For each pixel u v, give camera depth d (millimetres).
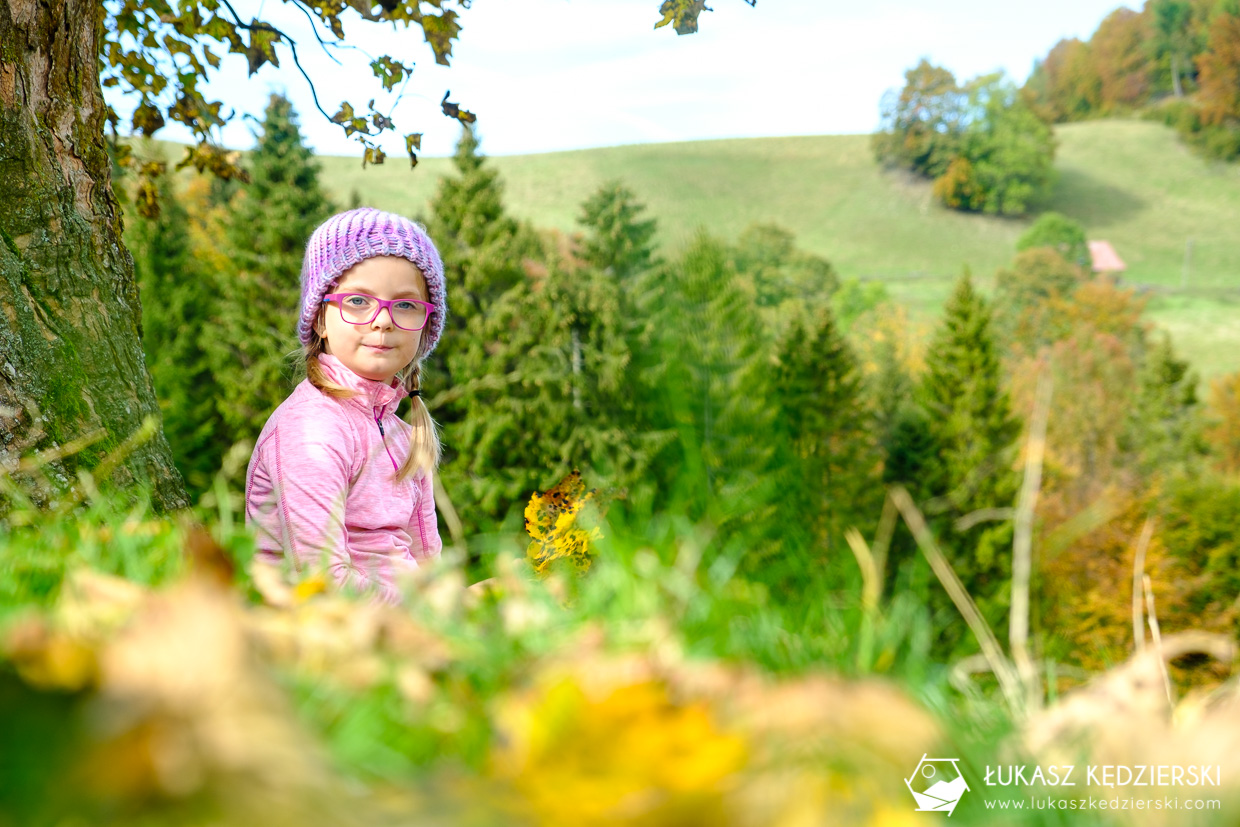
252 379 35125
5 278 2295
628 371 26031
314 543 2213
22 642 550
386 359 2506
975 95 77875
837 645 1313
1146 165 81625
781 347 24844
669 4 4199
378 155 4473
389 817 442
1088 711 923
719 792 525
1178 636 995
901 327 54531
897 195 76438
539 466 27297
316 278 2504
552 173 70938
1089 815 793
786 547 1640
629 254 35750
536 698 590
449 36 4305
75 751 413
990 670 1227
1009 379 44000
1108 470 38062
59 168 2559
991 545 16781
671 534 1771
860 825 562
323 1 4328
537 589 1341
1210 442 38875
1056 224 70125
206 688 435
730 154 78938
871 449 30578
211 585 497
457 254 33156
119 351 2592
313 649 834
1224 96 82000
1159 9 88125
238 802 409
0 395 2184
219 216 41062
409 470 2535
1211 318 59406
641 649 1016
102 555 1385
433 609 1187
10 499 2018
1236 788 730
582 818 496
